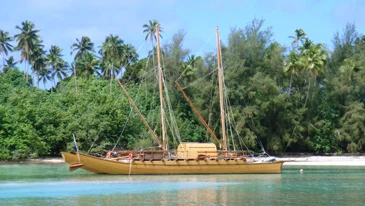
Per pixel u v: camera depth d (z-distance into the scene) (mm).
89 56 114562
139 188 36594
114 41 113062
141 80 89000
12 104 76312
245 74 81188
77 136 74062
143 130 77688
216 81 80375
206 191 34688
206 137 79625
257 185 38500
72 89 89188
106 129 75312
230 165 48156
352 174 49625
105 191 34906
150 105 83000
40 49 114438
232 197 31516
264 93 79188
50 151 74562
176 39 87125
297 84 84875
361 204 28562
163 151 47438
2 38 118062
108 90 88125
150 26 112125
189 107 84812
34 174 49406
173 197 31625
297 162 73000
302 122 82438
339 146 85312
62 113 75438
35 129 72625
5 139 70062
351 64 84125
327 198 31000
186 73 84438
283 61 83562
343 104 85375
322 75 87688
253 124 79188
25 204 29188
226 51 81875
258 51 82250
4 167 60688
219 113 79562
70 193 33969
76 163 45812
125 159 48281
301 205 28203
